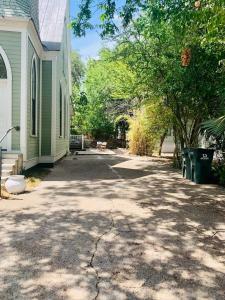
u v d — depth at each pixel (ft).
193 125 46.78
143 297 11.31
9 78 38.34
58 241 16.38
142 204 24.85
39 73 49.44
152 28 38.81
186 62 34.58
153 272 13.24
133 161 61.93
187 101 43.52
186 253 15.35
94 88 120.47
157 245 16.25
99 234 17.58
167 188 31.99
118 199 26.50
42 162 49.96
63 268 13.34
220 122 31.86
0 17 37.42
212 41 26.35
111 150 100.73
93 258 14.40
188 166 37.96
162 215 21.81
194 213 22.53
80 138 102.94
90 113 124.77
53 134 50.37
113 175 41.16
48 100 50.62
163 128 63.87
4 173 32.35
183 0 28.19
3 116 38.65
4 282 12.13
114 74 66.74
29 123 41.42
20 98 38.60
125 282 12.32
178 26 30.66
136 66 47.01
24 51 38.42
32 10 42.93
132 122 79.82
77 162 59.21
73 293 11.44
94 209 23.02
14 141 38.60
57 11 59.47
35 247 15.52
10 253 14.78
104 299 11.11
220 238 17.57
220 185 33.99
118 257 14.61
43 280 12.32
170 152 90.48
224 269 13.71
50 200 25.61
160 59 42.63
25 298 11.06
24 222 19.48
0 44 38.11
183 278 12.80
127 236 17.42
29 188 30.60
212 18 20.72
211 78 38.04
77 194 28.22
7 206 23.25
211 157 35.04
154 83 46.01
